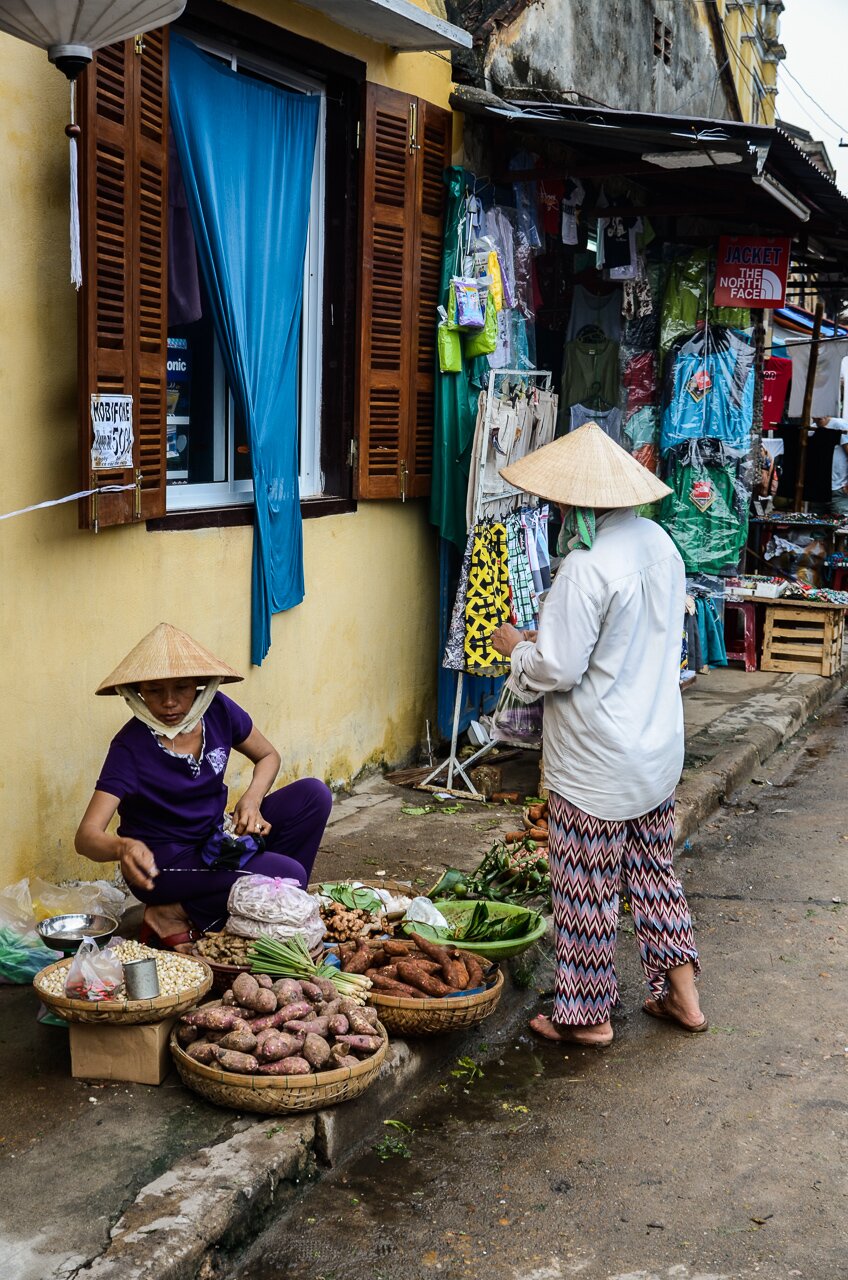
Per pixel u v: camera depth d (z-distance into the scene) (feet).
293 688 19.08
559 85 27.43
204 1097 10.96
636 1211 10.52
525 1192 10.76
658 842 13.53
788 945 16.56
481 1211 10.45
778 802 23.57
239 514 17.21
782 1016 14.40
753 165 20.72
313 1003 11.64
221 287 16.57
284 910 12.53
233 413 17.85
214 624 16.94
